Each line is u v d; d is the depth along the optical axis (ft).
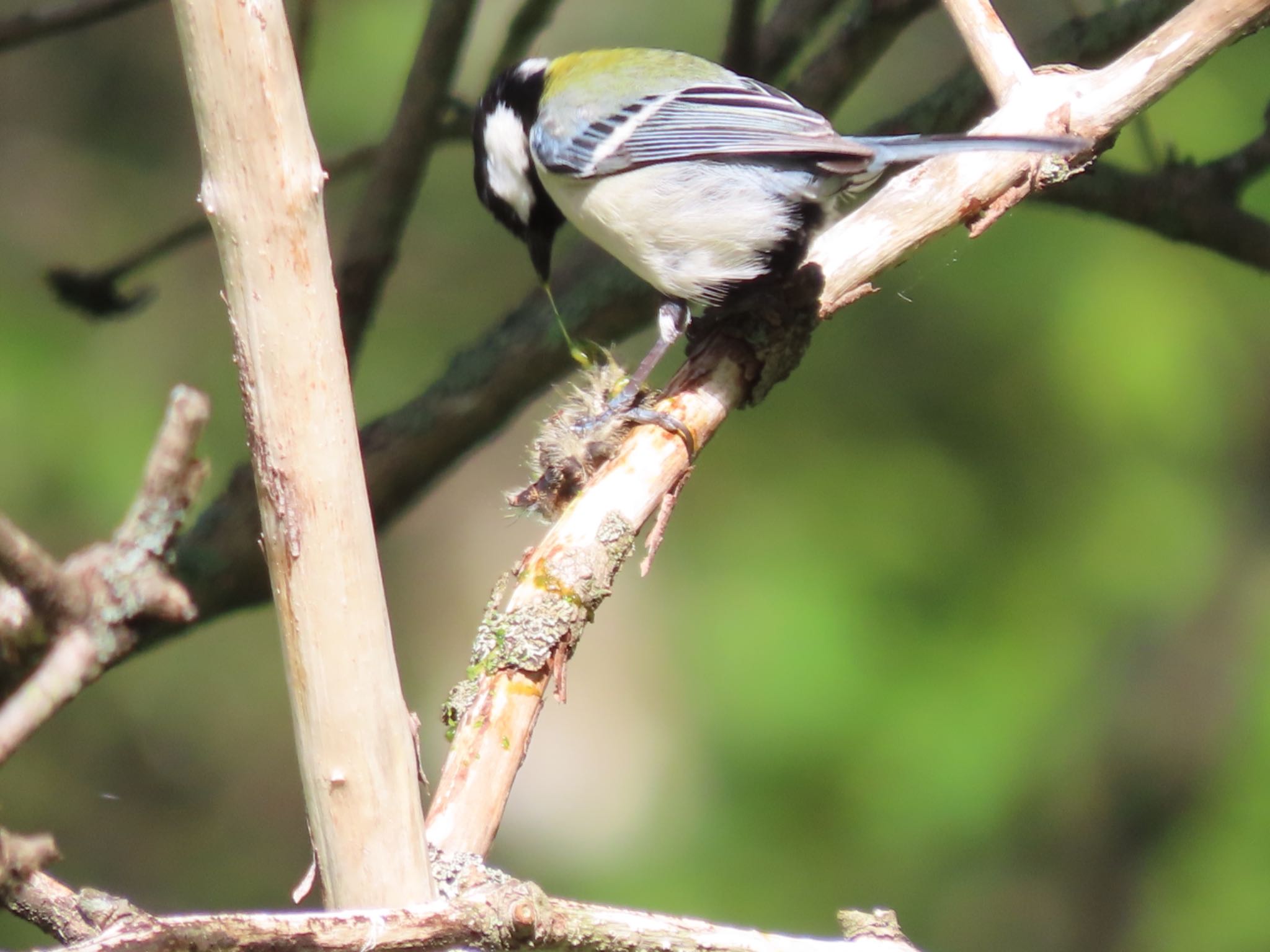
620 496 17.48
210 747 43.45
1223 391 38.09
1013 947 36.65
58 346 37.45
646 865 37.24
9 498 35.29
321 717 12.63
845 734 35.12
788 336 19.65
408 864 12.78
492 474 50.88
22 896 12.98
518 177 25.66
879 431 39.78
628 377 19.15
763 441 39.99
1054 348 37.86
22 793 40.40
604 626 47.52
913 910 34.96
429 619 49.34
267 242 12.14
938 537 38.01
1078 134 18.71
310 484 12.42
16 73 45.37
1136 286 37.70
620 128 22.70
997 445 38.93
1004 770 34.76
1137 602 37.42
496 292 44.65
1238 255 24.20
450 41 24.71
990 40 19.22
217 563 24.03
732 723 35.78
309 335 12.34
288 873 42.04
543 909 11.96
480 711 15.62
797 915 34.45
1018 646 36.35
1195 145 36.78
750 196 22.22
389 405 42.52
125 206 45.19
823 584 37.35
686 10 46.44
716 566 38.78
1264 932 34.86
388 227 25.53
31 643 15.52
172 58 46.65
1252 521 40.55
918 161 22.34
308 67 26.17
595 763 45.16
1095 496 37.99
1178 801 39.14
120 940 10.37
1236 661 39.70
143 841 41.37
